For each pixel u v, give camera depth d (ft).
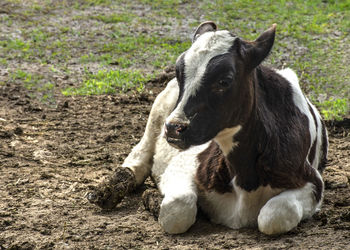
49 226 28.58
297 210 26.55
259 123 26.30
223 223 28.55
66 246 26.48
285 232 26.55
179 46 67.21
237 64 24.86
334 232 26.68
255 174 26.94
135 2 85.46
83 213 30.27
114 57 64.28
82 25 75.10
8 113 47.42
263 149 26.55
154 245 26.50
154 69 60.54
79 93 52.95
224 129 25.61
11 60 62.49
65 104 49.34
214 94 24.49
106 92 53.57
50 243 26.68
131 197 32.58
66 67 60.90
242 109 25.54
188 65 24.67
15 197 32.04
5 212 29.76
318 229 27.09
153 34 71.97
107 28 74.08
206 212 29.14
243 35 71.46
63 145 40.83
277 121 27.25
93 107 49.49
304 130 28.40
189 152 30.66
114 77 56.59
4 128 43.39
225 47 24.84
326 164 35.42
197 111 24.39
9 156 38.27
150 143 34.24
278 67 60.39
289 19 77.61
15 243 26.61
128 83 55.21
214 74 24.35
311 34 71.61
